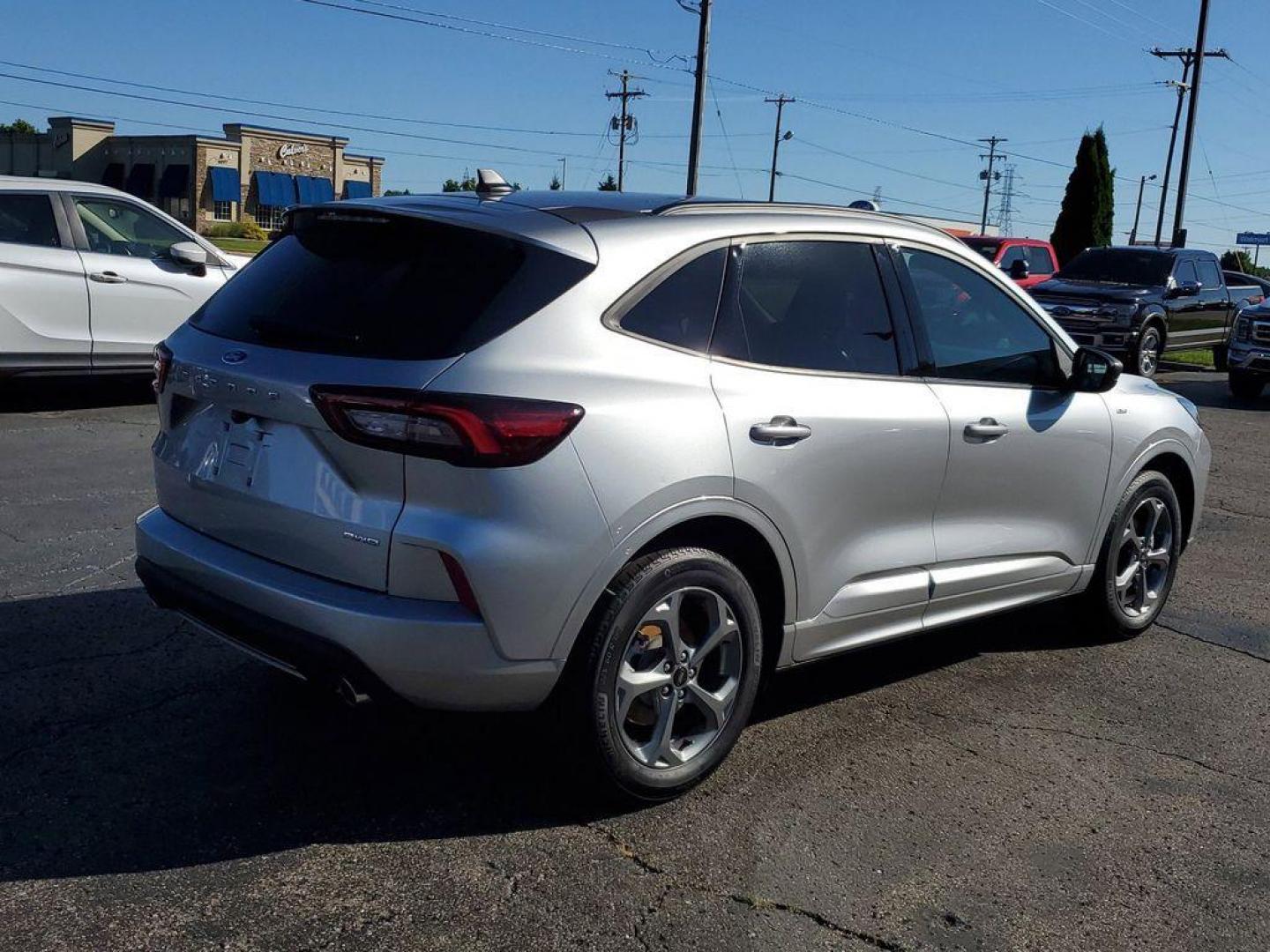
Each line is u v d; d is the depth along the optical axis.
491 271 3.49
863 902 3.36
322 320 3.55
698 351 3.76
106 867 3.34
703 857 3.54
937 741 4.46
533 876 3.39
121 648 4.91
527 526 3.29
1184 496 5.98
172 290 10.75
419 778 3.92
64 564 5.99
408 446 3.24
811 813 3.85
